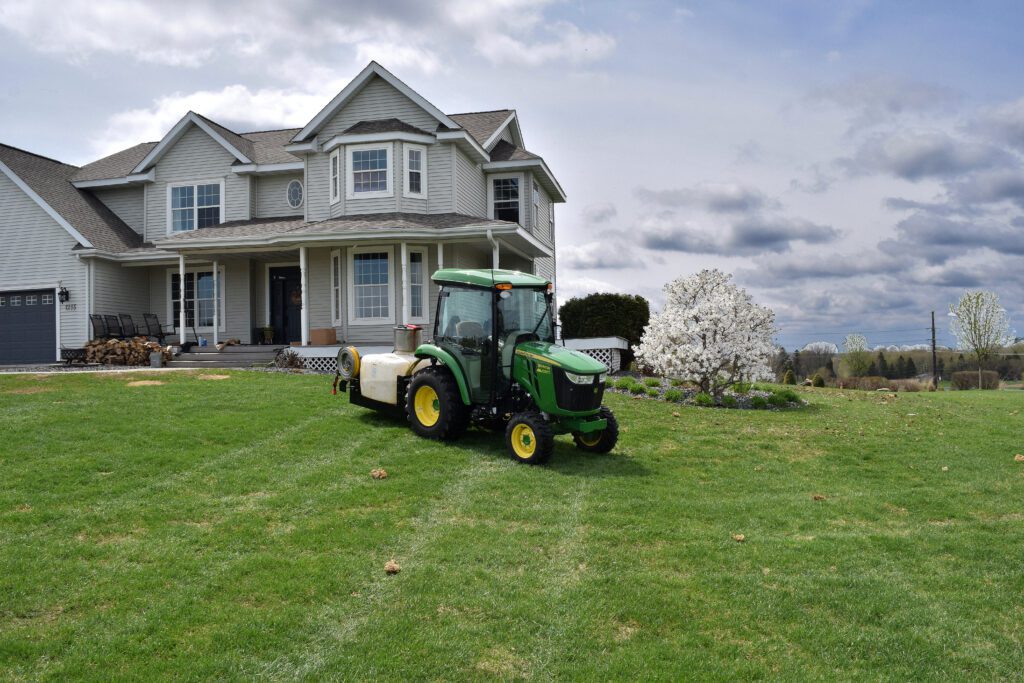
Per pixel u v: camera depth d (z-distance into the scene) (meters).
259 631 4.77
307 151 21.81
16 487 7.44
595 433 10.05
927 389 27.61
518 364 9.52
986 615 5.25
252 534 6.48
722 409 14.38
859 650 4.75
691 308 15.72
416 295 20.06
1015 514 7.66
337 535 6.49
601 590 5.49
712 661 4.56
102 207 24.94
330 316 21.34
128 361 20.28
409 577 5.66
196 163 23.92
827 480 9.06
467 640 4.73
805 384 26.61
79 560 5.77
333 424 10.91
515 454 9.37
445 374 10.24
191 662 4.41
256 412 11.50
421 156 20.81
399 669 4.39
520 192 23.41
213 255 21.72
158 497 7.39
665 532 6.80
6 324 22.84
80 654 4.46
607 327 20.81
